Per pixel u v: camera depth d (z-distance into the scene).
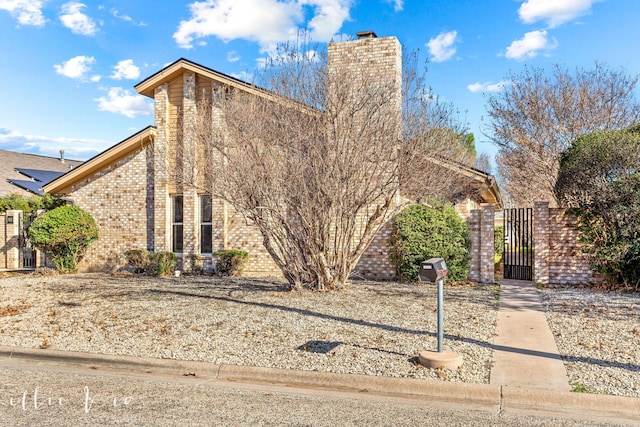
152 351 7.40
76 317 9.65
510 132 25.09
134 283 14.20
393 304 10.27
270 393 5.99
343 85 10.64
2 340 8.26
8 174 29.55
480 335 7.86
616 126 23.73
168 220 16.95
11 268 20.38
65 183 17.92
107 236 17.89
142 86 16.77
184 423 5.00
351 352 7.02
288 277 11.76
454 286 13.05
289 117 10.47
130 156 17.69
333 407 5.49
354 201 11.02
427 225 13.34
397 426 4.93
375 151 10.75
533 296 11.38
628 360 6.51
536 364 6.47
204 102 13.03
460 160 13.38
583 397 5.45
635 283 11.96
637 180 11.42
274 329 8.27
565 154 12.98
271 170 10.34
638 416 5.21
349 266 12.02
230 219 16.31
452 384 5.86
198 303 10.57
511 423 5.01
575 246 12.97
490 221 13.72
